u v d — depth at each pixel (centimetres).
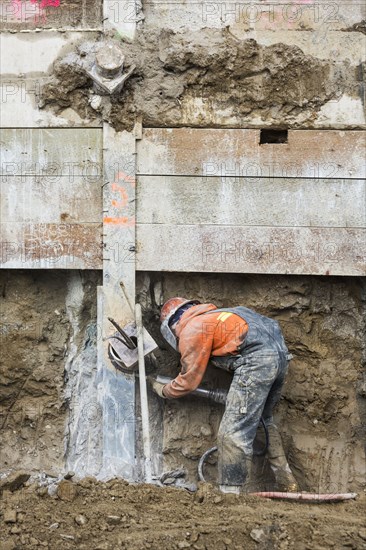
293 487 495
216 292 526
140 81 505
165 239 507
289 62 504
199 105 506
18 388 525
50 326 527
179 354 527
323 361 525
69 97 503
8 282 524
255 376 470
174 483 511
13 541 413
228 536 422
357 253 506
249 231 507
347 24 509
